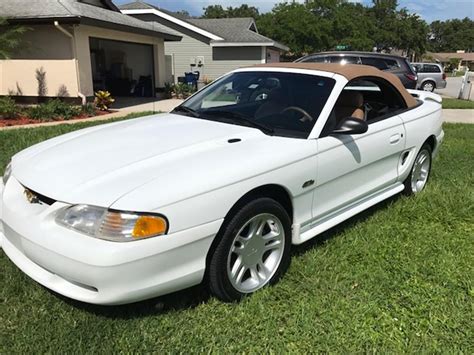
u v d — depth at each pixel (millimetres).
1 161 5676
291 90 3639
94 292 2363
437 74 23172
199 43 24703
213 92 4109
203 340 2484
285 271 3191
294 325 2631
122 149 2920
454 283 3107
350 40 43312
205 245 2541
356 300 2896
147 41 17188
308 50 38031
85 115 11656
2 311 2660
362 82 3953
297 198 3082
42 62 13031
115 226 2264
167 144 2994
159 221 2324
